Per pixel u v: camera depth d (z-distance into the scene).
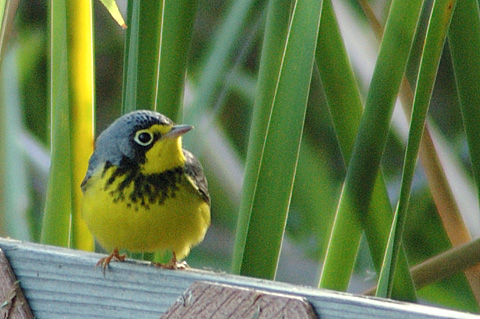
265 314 3.66
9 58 3.95
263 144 3.74
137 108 3.75
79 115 3.77
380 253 3.77
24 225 3.89
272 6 3.74
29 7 4.00
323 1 3.76
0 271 3.72
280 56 3.74
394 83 3.73
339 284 3.74
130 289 3.70
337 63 3.76
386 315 3.65
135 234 3.77
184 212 3.77
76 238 3.78
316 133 3.96
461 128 3.99
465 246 3.79
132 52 3.75
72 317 3.71
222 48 3.82
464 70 3.76
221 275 3.71
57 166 3.78
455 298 3.85
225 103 3.96
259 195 3.73
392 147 3.95
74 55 3.76
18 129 3.92
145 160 3.78
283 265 3.96
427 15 3.94
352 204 3.74
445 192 3.82
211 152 3.94
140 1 3.74
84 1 3.76
